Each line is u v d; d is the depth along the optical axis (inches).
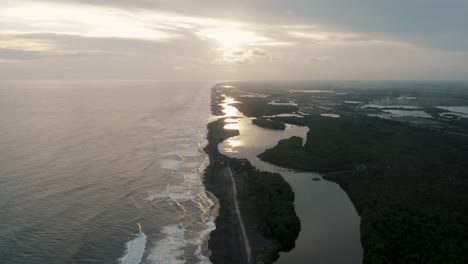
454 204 3031.5
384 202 3021.7
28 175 3400.6
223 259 2272.4
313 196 3344.0
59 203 2851.9
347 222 2829.7
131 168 3816.4
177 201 3058.6
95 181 3363.7
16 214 2632.9
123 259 2194.9
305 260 2317.9
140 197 3088.1
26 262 2101.4
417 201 3073.3
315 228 2719.0
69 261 2139.5
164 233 2539.4
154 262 2193.7
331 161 4328.3
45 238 2352.4
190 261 2236.7
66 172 3550.7
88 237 2402.8
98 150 4416.8
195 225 2679.6
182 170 3865.7
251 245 2417.6
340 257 2354.8
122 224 2608.3
